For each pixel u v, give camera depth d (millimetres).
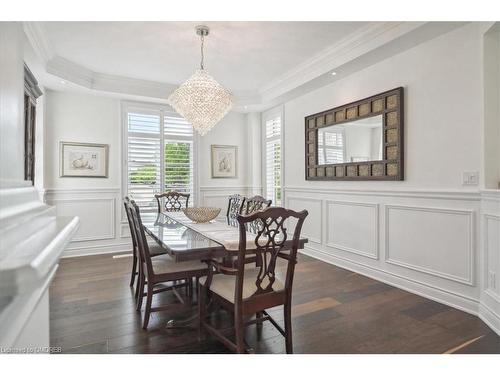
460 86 2596
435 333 2193
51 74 3609
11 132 721
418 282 2953
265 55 3594
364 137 3508
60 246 605
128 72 4160
